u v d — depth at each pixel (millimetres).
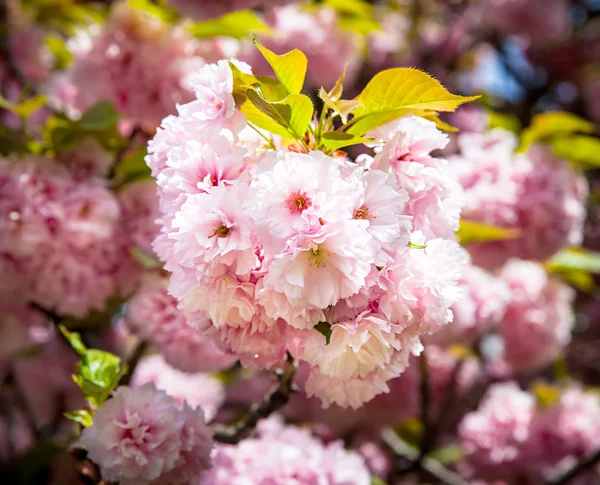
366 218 584
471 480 1290
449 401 1213
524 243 1051
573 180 1102
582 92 2121
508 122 1287
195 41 991
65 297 861
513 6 1962
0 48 1266
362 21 1265
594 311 1893
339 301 591
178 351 799
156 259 842
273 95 630
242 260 583
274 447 754
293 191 580
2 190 835
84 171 894
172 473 660
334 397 624
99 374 703
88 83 938
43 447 1072
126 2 937
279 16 1187
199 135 609
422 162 625
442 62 2029
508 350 1246
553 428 1234
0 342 929
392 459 1252
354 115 639
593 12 2195
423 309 601
